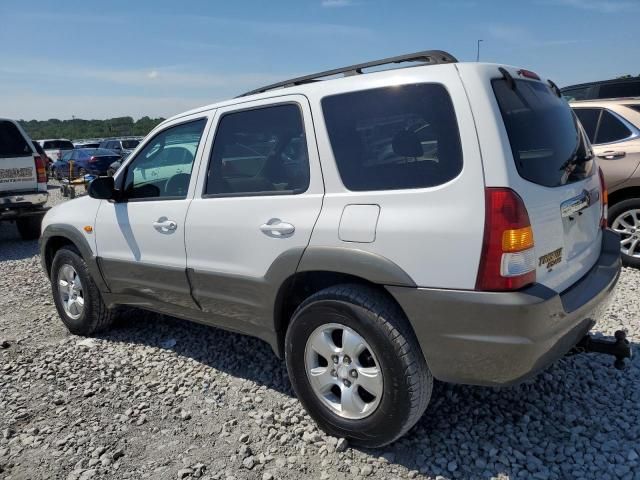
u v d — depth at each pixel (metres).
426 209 2.50
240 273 3.26
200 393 3.60
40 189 9.66
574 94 8.37
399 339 2.57
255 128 3.26
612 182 5.70
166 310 4.02
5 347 4.61
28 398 3.67
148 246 3.89
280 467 2.78
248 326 3.39
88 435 3.17
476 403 3.22
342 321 2.73
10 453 3.04
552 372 3.54
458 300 2.41
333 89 2.91
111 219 4.16
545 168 2.63
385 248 2.58
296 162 3.02
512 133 2.46
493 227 2.34
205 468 2.81
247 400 3.46
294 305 3.23
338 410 2.87
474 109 2.44
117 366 4.09
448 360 2.50
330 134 2.86
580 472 2.60
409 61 2.87
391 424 2.64
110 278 4.30
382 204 2.63
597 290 2.83
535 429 2.96
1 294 6.40
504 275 2.34
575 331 2.65
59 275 4.82
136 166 4.09
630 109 5.75
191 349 4.34
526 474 2.61
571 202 2.78
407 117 2.62
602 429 2.94
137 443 3.07
